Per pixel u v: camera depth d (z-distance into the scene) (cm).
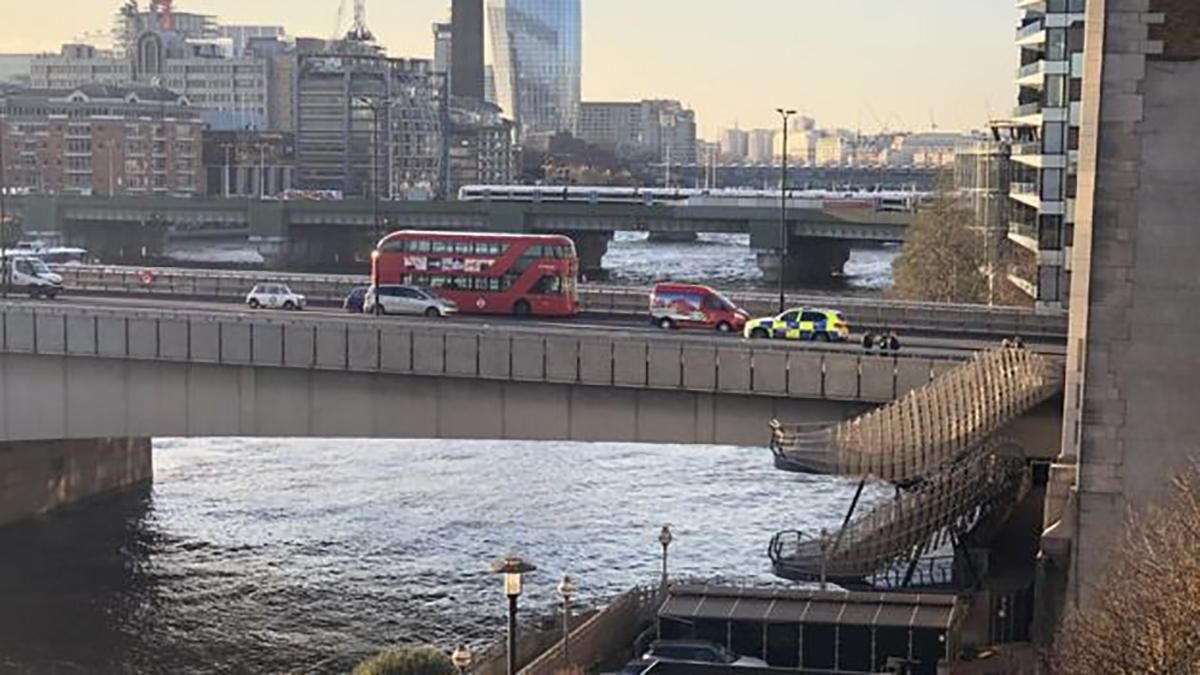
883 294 19925
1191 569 4681
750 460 14925
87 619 9638
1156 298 5500
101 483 13100
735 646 7244
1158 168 5456
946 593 7881
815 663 7131
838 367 8662
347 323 9506
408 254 13788
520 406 9200
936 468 8125
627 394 9019
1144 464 5550
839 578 8375
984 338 12544
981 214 19612
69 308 9956
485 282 13638
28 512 12281
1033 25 18275
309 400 9512
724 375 8812
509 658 5553
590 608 9162
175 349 9650
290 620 9556
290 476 14012
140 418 9788
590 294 14525
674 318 12444
